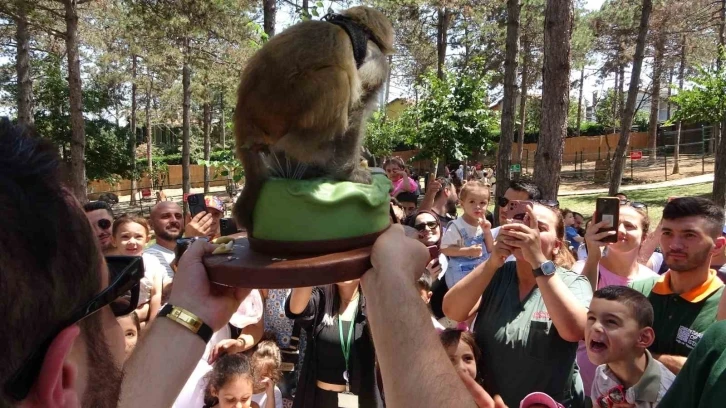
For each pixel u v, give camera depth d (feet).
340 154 7.03
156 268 15.97
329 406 13.56
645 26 57.06
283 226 5.83
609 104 174.09
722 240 12.55
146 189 106.83
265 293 16.98
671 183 94.89
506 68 41.37
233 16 53.11
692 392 5.65
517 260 11.81
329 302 13.74
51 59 88.02
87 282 3.05
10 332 2.63
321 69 6.89
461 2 62.34
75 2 48.11
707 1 91.71
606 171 107.04
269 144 6.91
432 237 16.70
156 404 5.27
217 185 146.92
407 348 4.86
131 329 12.11
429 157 43.93
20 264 2.64
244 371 12.37
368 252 5.56
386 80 7.83
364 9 7.86
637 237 14.99
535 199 19.10
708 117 63.52
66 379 3.04
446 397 4.65
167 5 49.62
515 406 11.11
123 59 77.92
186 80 81.00
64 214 2.93
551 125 29.14
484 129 42.57
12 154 2.85
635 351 10.19
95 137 92.73
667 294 12.14
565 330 10.48
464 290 11.94
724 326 5.68
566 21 28.55
